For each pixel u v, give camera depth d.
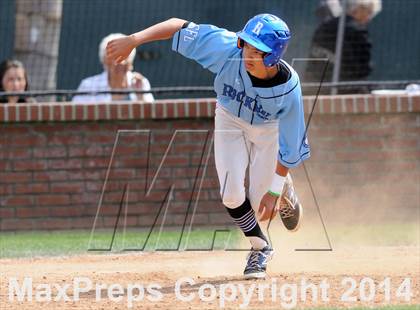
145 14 44.22
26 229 35.16
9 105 34.97
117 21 44.22
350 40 38.31
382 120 35.72
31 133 35.22
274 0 43.34
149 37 20.45
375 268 22.84
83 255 27.12
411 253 25.95
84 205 35.22
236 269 23.30
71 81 43.84
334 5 38.62
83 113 35.12
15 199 35.16
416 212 35.66
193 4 44.28
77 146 35.25
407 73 41.94
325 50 38.09
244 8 44.16
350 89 37.78
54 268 23.86
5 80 36.31
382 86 38.06
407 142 35.78
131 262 25.03
